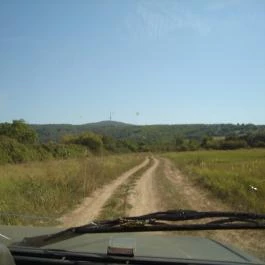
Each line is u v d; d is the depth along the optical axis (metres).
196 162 60.12
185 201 22.12
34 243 3.26
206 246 3.66
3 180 20.19
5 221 13.25
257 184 23.78
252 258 3.35
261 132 155.38
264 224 3.15
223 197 22.47
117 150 113.12
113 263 2.79
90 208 18.88
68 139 90.12
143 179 35.75
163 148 150.25
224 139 152.50
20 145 52.09
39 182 21.53
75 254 2.87
